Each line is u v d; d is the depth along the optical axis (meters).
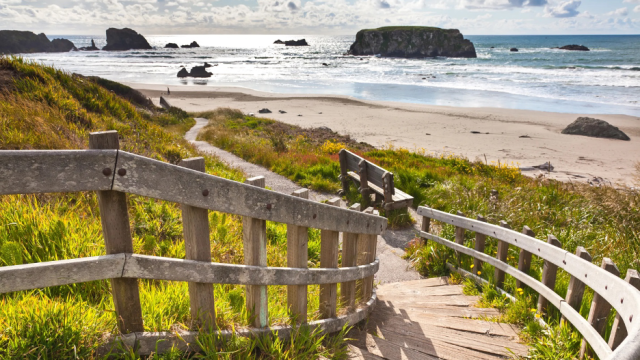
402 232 7.38
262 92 53.25
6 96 7.22
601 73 65.19
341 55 167.50
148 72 89.50
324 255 2.92
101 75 80.75
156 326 2.03
